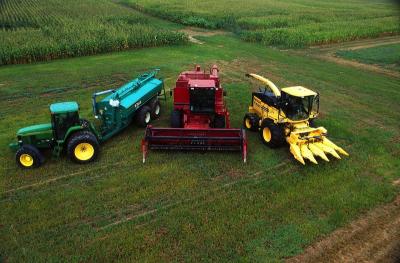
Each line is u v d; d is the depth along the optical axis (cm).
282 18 4334
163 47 3106
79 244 900
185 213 1009
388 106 1841
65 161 1274
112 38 2923
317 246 904
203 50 3016
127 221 980
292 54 2984
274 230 950
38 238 919
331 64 2680
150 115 1612
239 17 4512
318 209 1034
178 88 1441
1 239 916
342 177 1191
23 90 2008
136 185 1138
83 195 1088
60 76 2267
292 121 1288
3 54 2502
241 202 1059
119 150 1356
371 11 5378
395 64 2694
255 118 1488
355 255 880
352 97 1966
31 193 1098
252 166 1256
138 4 5438
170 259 854
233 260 853
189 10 4869
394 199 1088
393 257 873
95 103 1436
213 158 1305
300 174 1210
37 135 1250
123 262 847
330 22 4209
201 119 1474
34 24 3800
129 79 2208
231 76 2289
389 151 1375
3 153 1327
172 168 1235
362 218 1005
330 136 1485
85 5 5378
